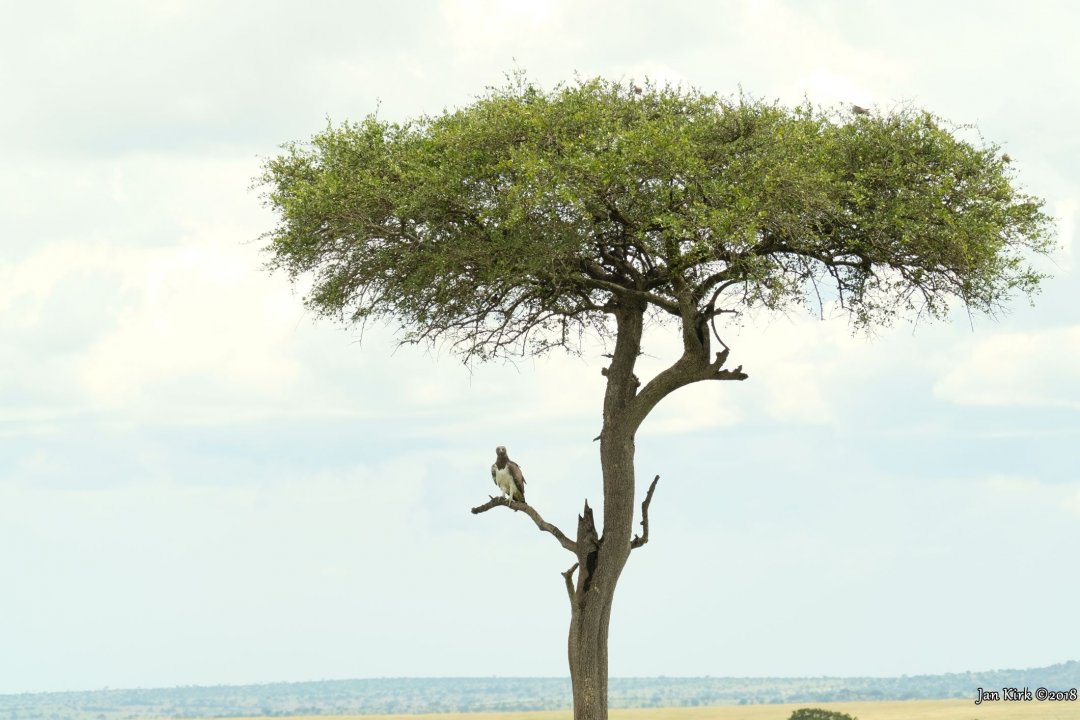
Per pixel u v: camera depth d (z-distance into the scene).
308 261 33.31
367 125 32.31
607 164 29.11
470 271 32.59
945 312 33.31
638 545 34.88
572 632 34.12
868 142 31.84
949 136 31.67
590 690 33.66
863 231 31.36
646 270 33.88
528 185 28.78
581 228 30.09
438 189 29.83
